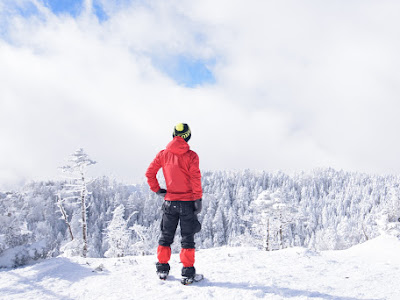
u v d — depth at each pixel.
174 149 3.25
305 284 3.33
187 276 3.23
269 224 29.41
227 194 129.50
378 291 3.10
